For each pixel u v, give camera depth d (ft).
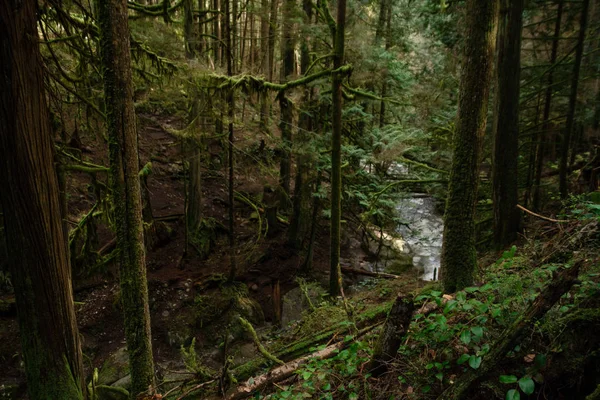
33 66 9.64
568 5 25.49
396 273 32.63
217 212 35.04
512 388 8.05
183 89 21.86
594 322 8.05
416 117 25.75
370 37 25.63
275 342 19.01
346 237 36.83
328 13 21.80
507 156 20.66
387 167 29.63
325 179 28.58
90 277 25.18
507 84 20.08
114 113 10.64
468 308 9.59
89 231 23.57
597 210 12.83
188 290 26.37
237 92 22.70
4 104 9.23
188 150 28.37
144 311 11.89
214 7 32.50
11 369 19.77
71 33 13.88
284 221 35.83
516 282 10.05
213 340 24.13
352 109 26.32
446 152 26.30
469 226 14.02
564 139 23.49
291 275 30.12
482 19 12.64
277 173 30.58
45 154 10.07
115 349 22.52
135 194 11.24
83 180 30.40
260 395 12.63
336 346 13.56
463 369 9.23
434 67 30.27
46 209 10.12
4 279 22.36
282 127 26.00
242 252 30.73
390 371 9.87
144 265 11.82
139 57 20.57
